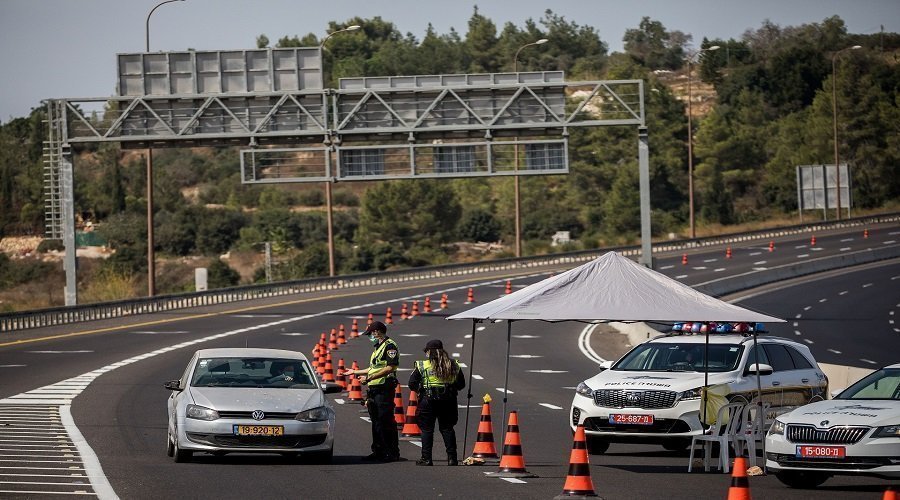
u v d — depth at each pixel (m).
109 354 63.91
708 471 28.23
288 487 24.17
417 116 76.88
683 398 30.20
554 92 76.81
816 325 83.50
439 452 31.88
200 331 78.25
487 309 28.28
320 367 55.34
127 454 29.75
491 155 77.00
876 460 23.77
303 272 190.88
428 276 133.00
